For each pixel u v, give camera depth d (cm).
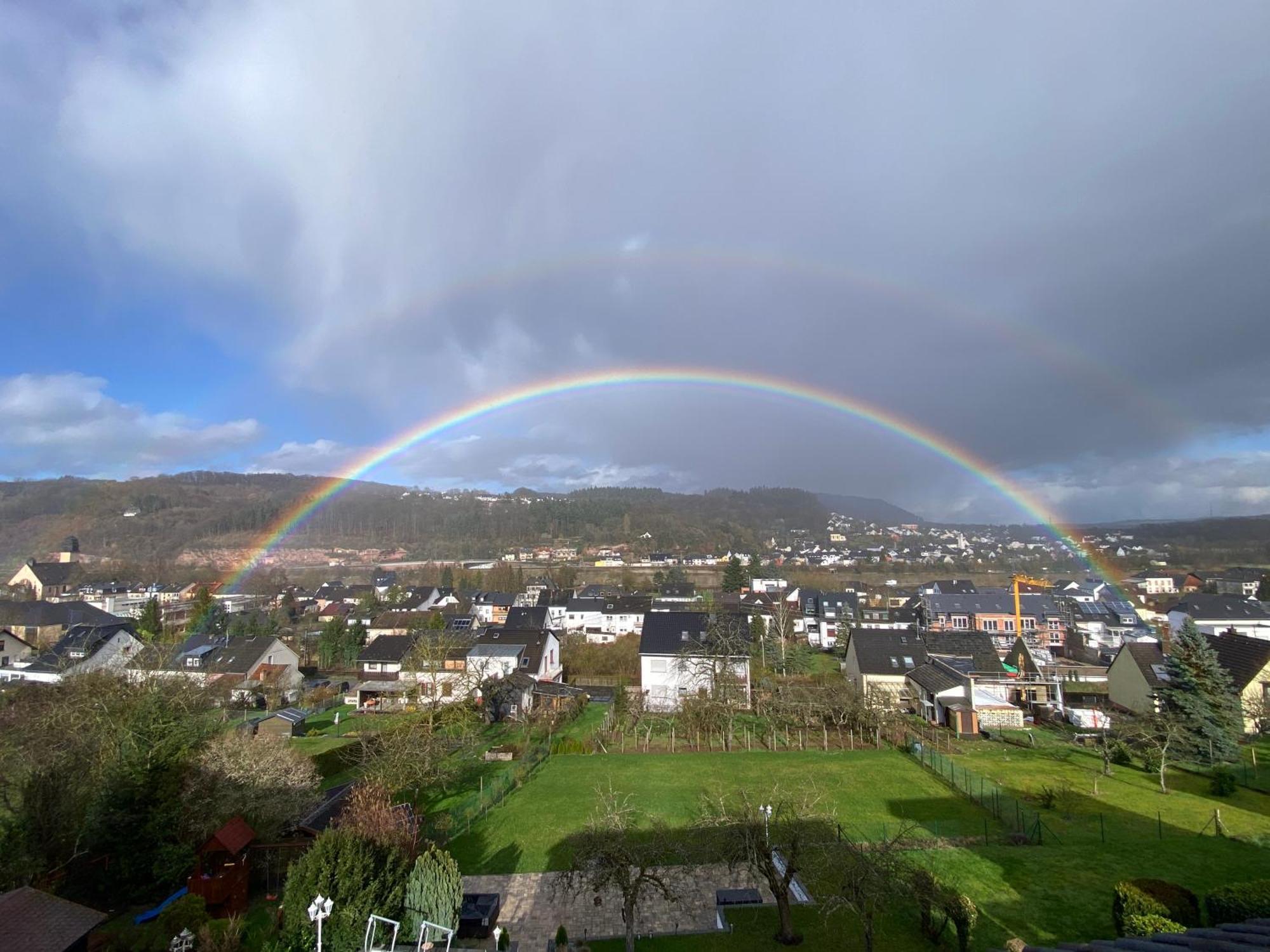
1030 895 1992
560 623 9119
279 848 2188
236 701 5281
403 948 1719
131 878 2050
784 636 7019
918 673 4972
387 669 5881
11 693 4131
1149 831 2514
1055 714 4578
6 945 1350
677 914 1984
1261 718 3750
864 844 2298
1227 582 11462
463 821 2706
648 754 3784
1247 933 928
